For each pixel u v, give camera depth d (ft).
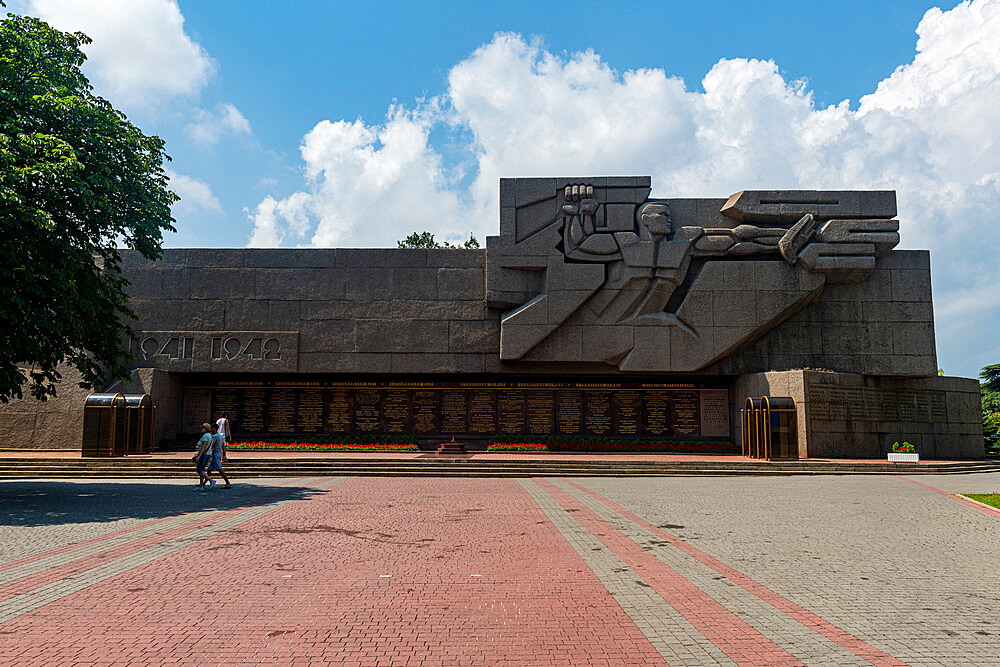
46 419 82.89
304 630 18.16
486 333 88.48
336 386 90.94
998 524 36.27
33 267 42.57
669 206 88.43
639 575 24.32
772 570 25.35
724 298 85.25
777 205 86.28
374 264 90.27
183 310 89.76
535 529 33.71
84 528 33.65
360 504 42.86
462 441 89.66
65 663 15.67
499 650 16.71
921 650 16.75
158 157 52.80
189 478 63.05
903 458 72.95
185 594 21.53
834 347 86.17
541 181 87.86
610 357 85.25
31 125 45.06
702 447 84.48
